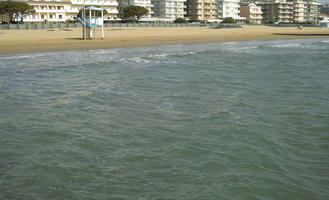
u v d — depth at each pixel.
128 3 113.19
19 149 5.97
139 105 9.34
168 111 8.70
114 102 9.65
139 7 101.50
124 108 9.01
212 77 14.30
